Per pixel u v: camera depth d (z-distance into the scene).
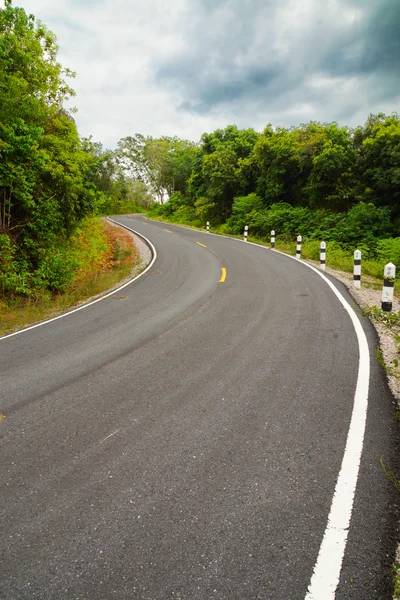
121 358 5.25
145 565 2.04
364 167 21.05
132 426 3.48
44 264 11.81
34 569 2.05
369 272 12.92
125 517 2.39
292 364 4.63
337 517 2.29
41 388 4.43
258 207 27.66
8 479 2.83
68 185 13.66
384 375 4.22
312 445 3.03
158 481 2.72
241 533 2.22
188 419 3.54
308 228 21.72
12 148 10.62
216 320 6.80
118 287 11.45
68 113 15.20
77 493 2.64
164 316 7.40
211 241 23.00
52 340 6.44
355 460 2.82
